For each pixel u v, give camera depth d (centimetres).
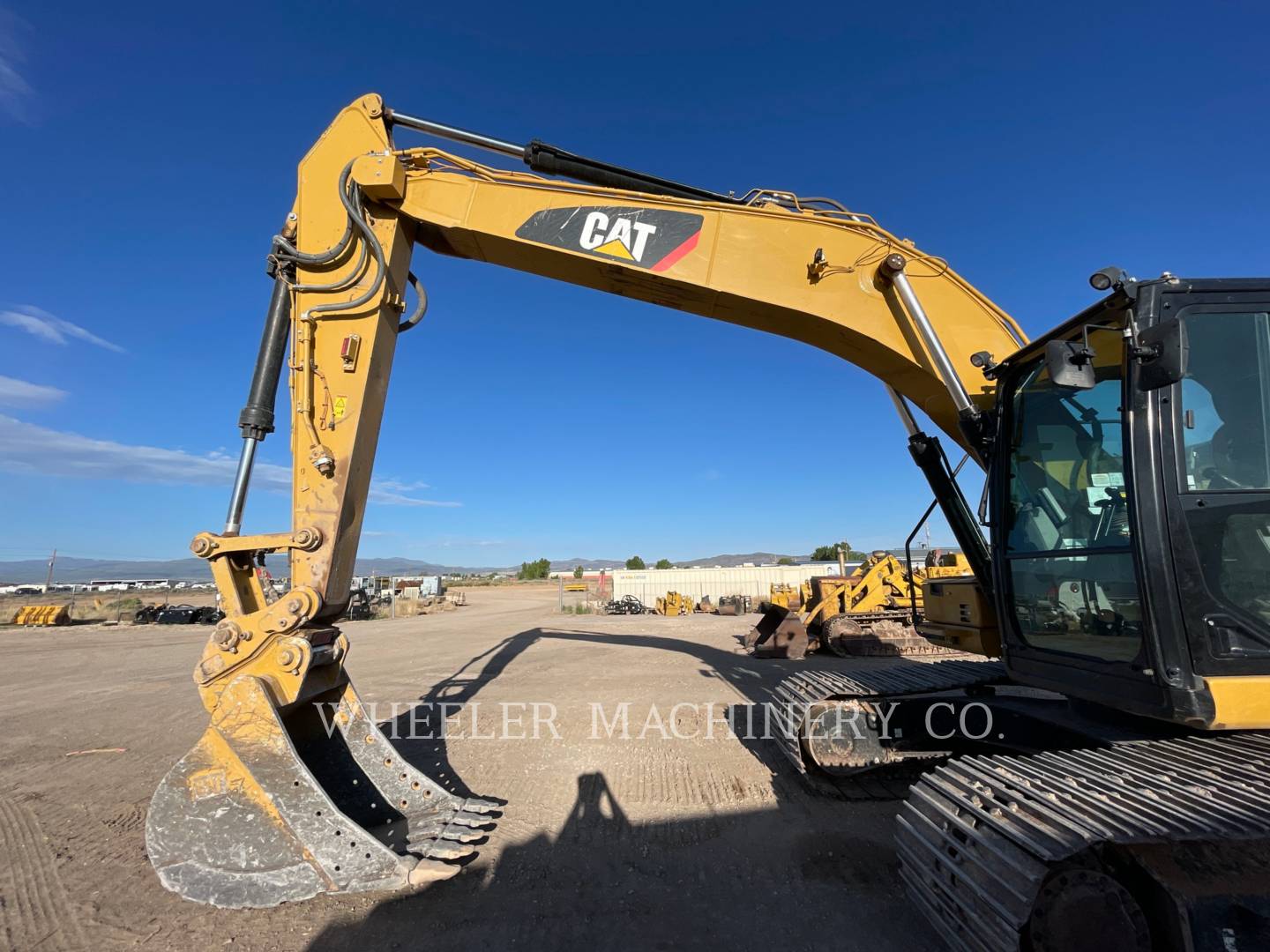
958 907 281
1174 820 246
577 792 539
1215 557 293
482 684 1042
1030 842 253
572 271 502
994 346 459
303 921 355
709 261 470
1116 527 327
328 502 426
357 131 481
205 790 359
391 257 471
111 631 2394
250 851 353
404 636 2022
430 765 613
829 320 462
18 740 734
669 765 604
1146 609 295
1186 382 307
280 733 360
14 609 3362
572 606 3794
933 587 521
